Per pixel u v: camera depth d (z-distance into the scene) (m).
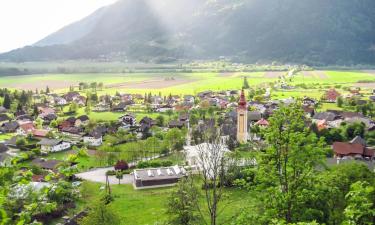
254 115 191.88
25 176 20.95
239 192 74.06
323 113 187.75
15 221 19.56
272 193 37.91
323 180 38.88
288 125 39.19
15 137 161.62
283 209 36.88
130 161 131.75
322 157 39.19
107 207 68.12
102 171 123.06
